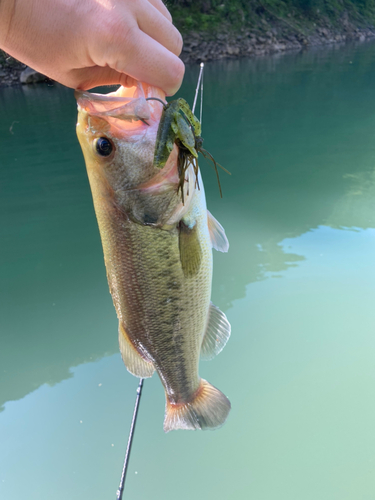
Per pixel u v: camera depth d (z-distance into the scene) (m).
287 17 6.15
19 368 0.78
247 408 0.67
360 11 7.49
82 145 0.30
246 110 2.69
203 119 2.51
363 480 0.57
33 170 1.77
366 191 1.38
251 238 1.12
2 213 1.40
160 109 0.29
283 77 3.82
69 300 0.96
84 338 0.85
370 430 0.63
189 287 0.34
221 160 1.81
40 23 0.20
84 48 0.20
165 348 0.36
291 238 1.11
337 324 0.81
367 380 0.70
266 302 0.88
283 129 2.23
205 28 5.18
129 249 0.32
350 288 0.90
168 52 0.21
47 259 1.13
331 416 0.65
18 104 3.04
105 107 0.28
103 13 0.19
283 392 0.69
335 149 1.86
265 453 0.61
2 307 0.94
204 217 0.35
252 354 0.77
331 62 4.64
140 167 0.29
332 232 1.12
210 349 0.41
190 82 3.78
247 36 5.41
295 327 0.82
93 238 1.24
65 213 1.39
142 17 0.21
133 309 0.34
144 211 0.30
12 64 3.58
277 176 1.58
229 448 0.62
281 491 0.56
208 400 0.42
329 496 0.55
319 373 0.72
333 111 2.54
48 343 0.83
